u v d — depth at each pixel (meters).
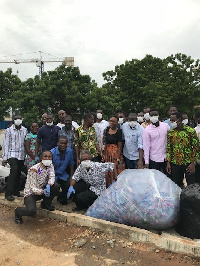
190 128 4.88
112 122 5.19
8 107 17.12
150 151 5.19
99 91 17.44
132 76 22.55
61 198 5.32
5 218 4.68
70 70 18.45
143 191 4.06
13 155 5.43
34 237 4.02
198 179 5.33
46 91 17.03
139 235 3.86
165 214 3.90
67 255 3.52
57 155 5.12
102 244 3.81
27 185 4.50
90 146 5.40
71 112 18.66
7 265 3.31
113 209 4.20
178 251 3.56
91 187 4.91
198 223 3.85
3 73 17.88
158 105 20.23
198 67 22.33
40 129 5.50
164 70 22.42
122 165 5.59
